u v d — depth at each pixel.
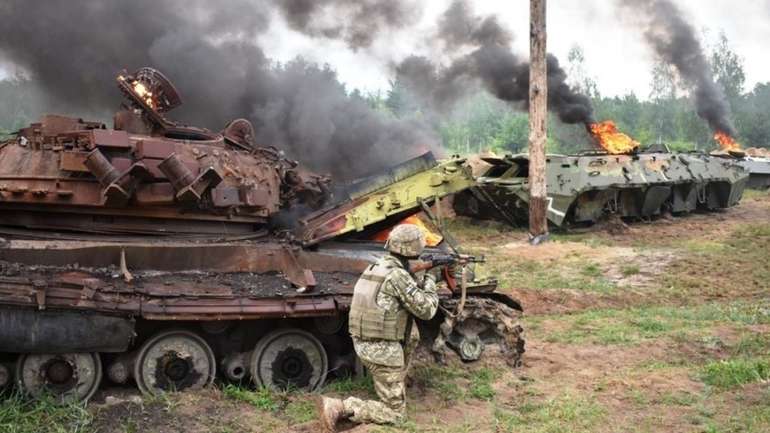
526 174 23.36
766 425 6.98
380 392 7.30
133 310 7.09
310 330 8.32
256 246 8.15
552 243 20.72
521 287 15.26
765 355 9.86
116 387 7.84
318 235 8.85
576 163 23.02
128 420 6.89
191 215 8.27
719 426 7.03
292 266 8.08
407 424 7.16
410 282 7.19
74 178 7.64
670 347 10.42
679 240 21.70
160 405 7.25
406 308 7.19
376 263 7.43
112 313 7.07
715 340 10.62
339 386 8.23
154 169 7.80
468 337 9.20
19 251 7.16
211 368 7.88
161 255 7.68
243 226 8.88
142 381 7.61
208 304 7.33
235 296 7.46
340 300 7.80
